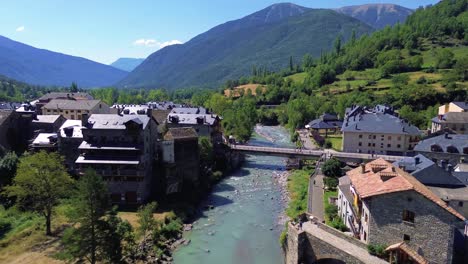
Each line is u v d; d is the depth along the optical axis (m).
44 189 61.47
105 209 47.47
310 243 49.72
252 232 66.81
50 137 89.25
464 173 63.38
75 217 45.72
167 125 116.69
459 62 193.12
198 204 81.81
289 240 53.25
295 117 175.25
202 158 98.44
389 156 101.88
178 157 86.00
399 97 175.25
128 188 76.19
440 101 168.62
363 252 45.41
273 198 85.38
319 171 93.12
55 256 46.94
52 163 63.75
